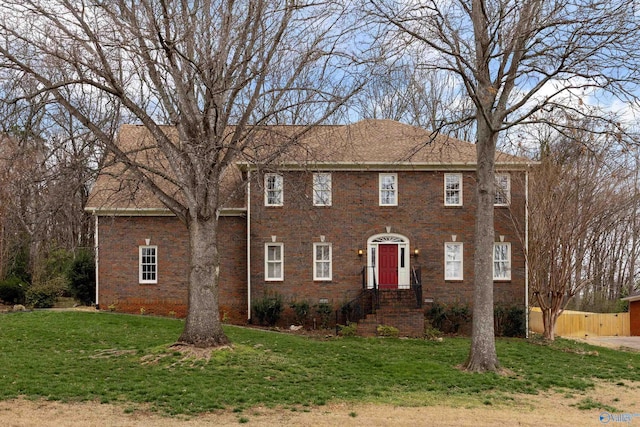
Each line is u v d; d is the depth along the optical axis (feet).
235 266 101.50
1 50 53.93
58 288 106.73
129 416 44.01
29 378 52.95
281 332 91.04
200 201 63.41
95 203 100.37
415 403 50.78
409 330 88.79
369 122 101.24
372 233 99.09
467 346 80.74
